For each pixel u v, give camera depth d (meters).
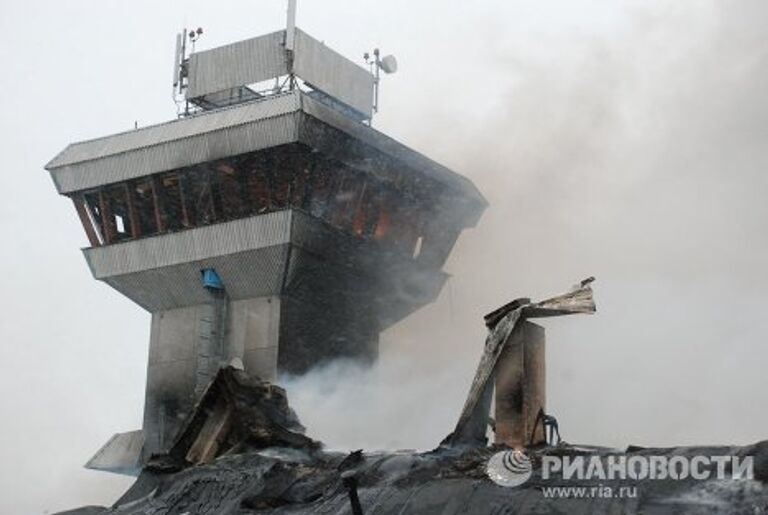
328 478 25.69
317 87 92.12
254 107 88.88
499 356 26.19
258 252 87.62
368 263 94.69
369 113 97.38
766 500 18.39
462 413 25.95
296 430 30.64
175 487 28.34
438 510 21.75
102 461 92.81
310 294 91.31
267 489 25.84
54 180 98.31
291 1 91.69
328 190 91.25
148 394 92.81
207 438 30.83
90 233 98.88
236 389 30.36
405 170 95.69
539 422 25.98
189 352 91.69
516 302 26.84
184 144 90.38
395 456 25.23
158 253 92.50
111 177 94.81
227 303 92.00
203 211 92.75
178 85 96.62
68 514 30.55
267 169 89.12
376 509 22.73
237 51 93.19
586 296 26.06
